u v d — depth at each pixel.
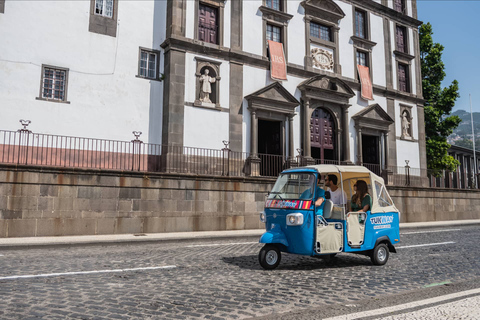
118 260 8.58
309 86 21.75
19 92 15.40
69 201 13.00
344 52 24.73
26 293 5.53
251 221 16.95
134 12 18.36
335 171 8.16
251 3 21.03
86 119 16.67
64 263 8.10
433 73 31.05
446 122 30.31
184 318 4.54
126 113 17.59
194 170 18.00
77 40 16.84
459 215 25.50
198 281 6.50
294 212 7.67
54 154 15.76
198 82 18.75
